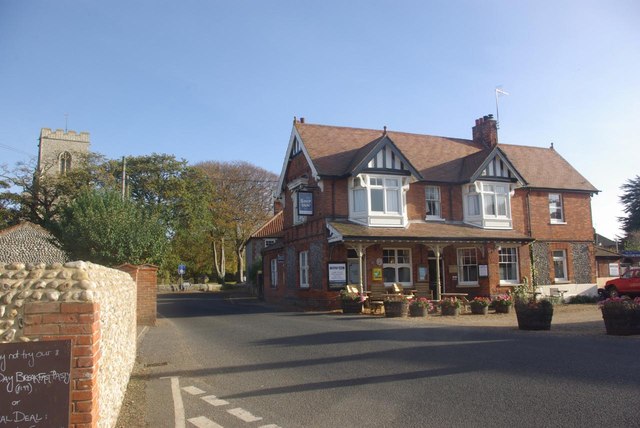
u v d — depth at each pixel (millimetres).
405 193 24625
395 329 15141
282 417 6828
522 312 14484
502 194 26344
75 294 4648
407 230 23312
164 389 8719
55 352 4461
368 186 23297
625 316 12672
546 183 28391
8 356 4383
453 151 28672
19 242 33781
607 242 59688
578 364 9133
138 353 12500
